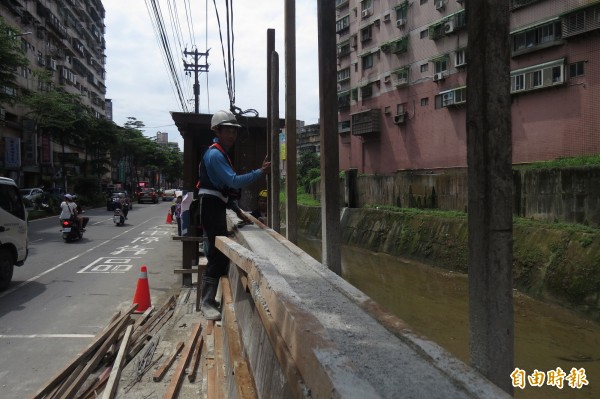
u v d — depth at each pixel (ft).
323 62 9.39
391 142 89.71
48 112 99.91
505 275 4.11
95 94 192.95
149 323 17.60
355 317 5.06
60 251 40.52
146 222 74.13
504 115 4.09
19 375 13.91
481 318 4.20
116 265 33.45
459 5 70.74
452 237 49.42
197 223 24.48
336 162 9.40
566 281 32.73
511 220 4.13
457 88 70.64
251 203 27.91
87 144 131.85
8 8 101.35
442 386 3.23
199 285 18.71
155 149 200.23
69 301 22.93
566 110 52.70
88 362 13.43
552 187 42.78
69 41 152.35
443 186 61.72
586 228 36.04
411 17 82.89
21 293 24.66
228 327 8.64
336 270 9.22
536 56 56.13
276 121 18.66
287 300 4.82
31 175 117.50
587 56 50.26
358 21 100.73
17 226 26.32
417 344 4.06
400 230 59.67
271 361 5.46
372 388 2.88
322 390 3.14
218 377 8.80
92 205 132.57
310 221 85.51
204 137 30.25
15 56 59.11
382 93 92.22
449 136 73.97
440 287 40.24
